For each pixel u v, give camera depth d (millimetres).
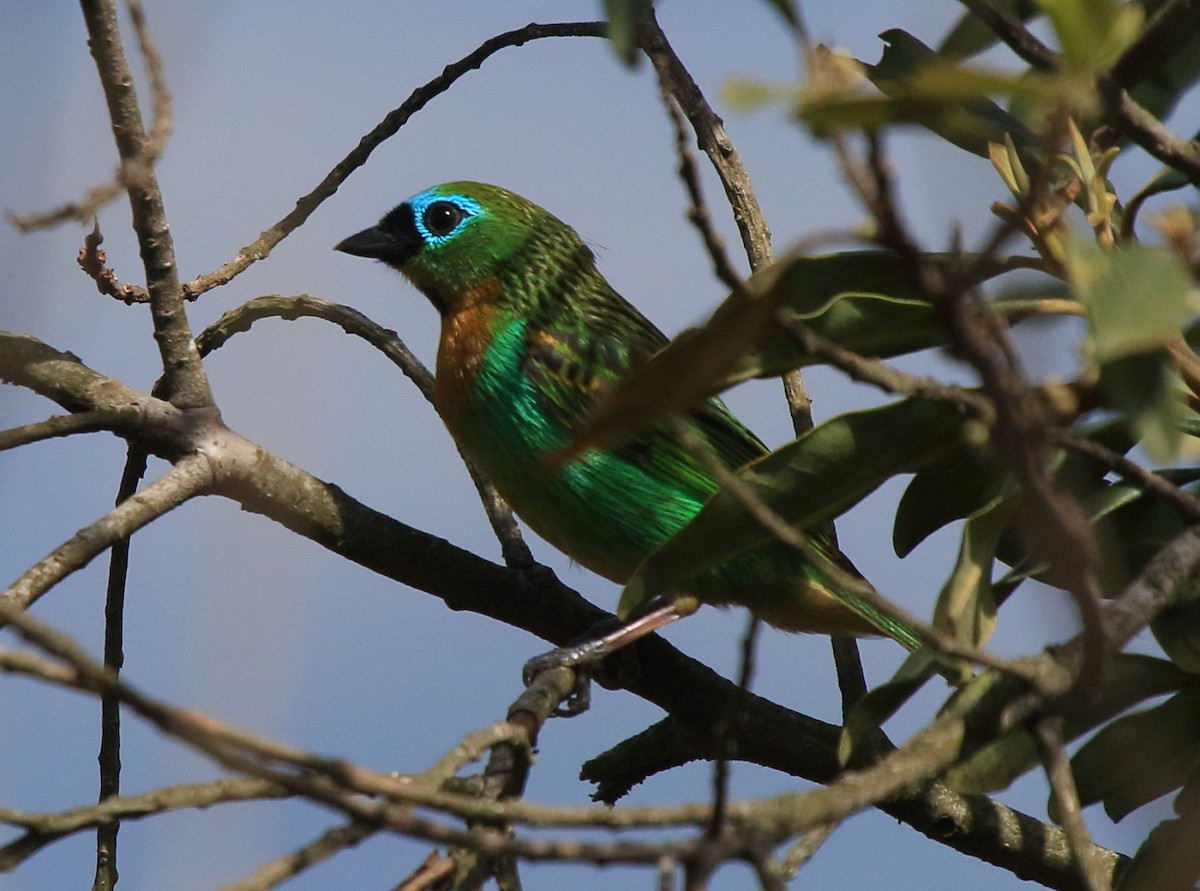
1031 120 6297
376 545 8352
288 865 4668
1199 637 6109
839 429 6102
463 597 8734
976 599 5973
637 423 4668
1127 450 6180
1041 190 3844
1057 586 5980
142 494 7297
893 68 6793
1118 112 5223
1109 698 6398
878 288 5832
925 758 4828
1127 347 4055
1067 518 4266
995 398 3979
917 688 6004
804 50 3627
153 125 5480
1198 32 6297
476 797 5520
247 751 4316
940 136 5496
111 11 6938
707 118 8523
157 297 7801
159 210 7668
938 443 6078
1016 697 5012
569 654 8477
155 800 4863
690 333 4633
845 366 4309
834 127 3547
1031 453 4133
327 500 8195
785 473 6176
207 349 9180
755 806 4453
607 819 4430
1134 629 5059
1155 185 5695
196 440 7793
